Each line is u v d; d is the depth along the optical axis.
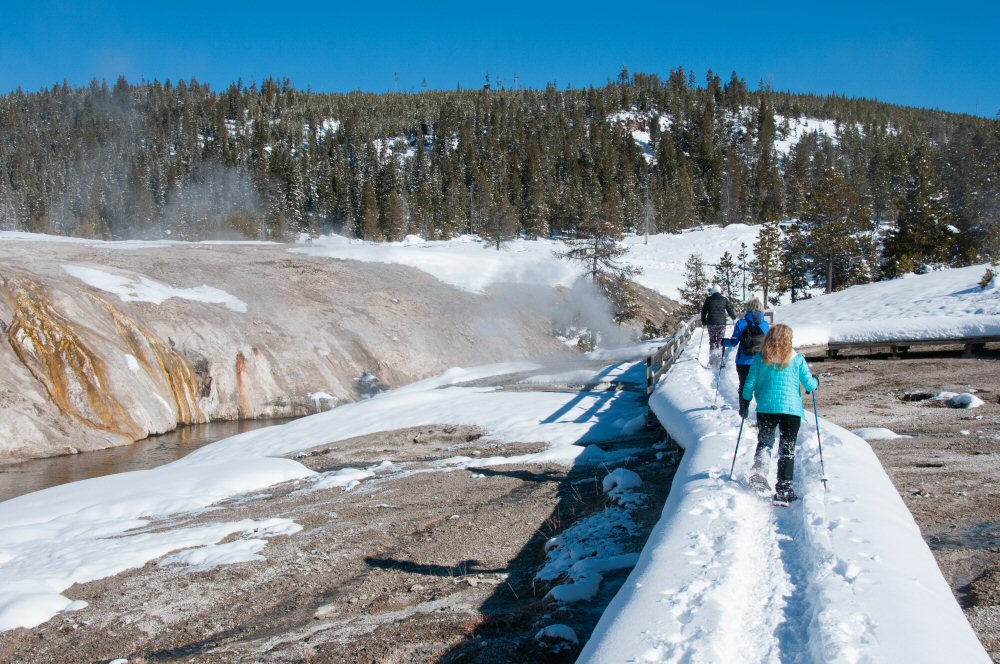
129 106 182.12
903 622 3.22
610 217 48.75
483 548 7.23
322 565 7.18
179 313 32.09
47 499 12.62
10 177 127.44
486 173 108.19
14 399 23.61
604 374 20.52
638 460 10.19
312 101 186.00
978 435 8.52
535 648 4.60
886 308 22.17
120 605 6.61
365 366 34.69
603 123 153.12
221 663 5.12
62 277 31.27
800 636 3.38
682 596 3.75
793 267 57.31
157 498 11.52
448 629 5.08
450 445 13.85
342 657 4.86
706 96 173.50
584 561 5.88
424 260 47.91
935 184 53.03
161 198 114.75
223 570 7.26
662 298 56.97
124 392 26.33
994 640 3.72
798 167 117.12
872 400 11.93
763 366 5.60
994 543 5.02
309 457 14.41
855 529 4.45
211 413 29.69
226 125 167.50
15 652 5.88
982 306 18.97
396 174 110.75
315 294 38.16
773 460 6.52
